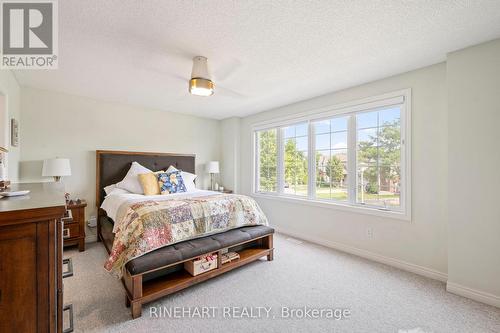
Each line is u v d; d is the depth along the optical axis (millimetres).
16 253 812
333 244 3246
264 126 4359
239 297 2018
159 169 4168
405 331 1615
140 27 1731
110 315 1761
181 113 4559
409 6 1505
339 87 3064
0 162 1974
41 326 856
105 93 3332
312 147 3594
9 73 2475
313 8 1523
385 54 2172
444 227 2320
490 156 1926
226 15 1596
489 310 1840
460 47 2041
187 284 2016
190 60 2273
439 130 2352
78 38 1880
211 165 4641
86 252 3064
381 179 2832
